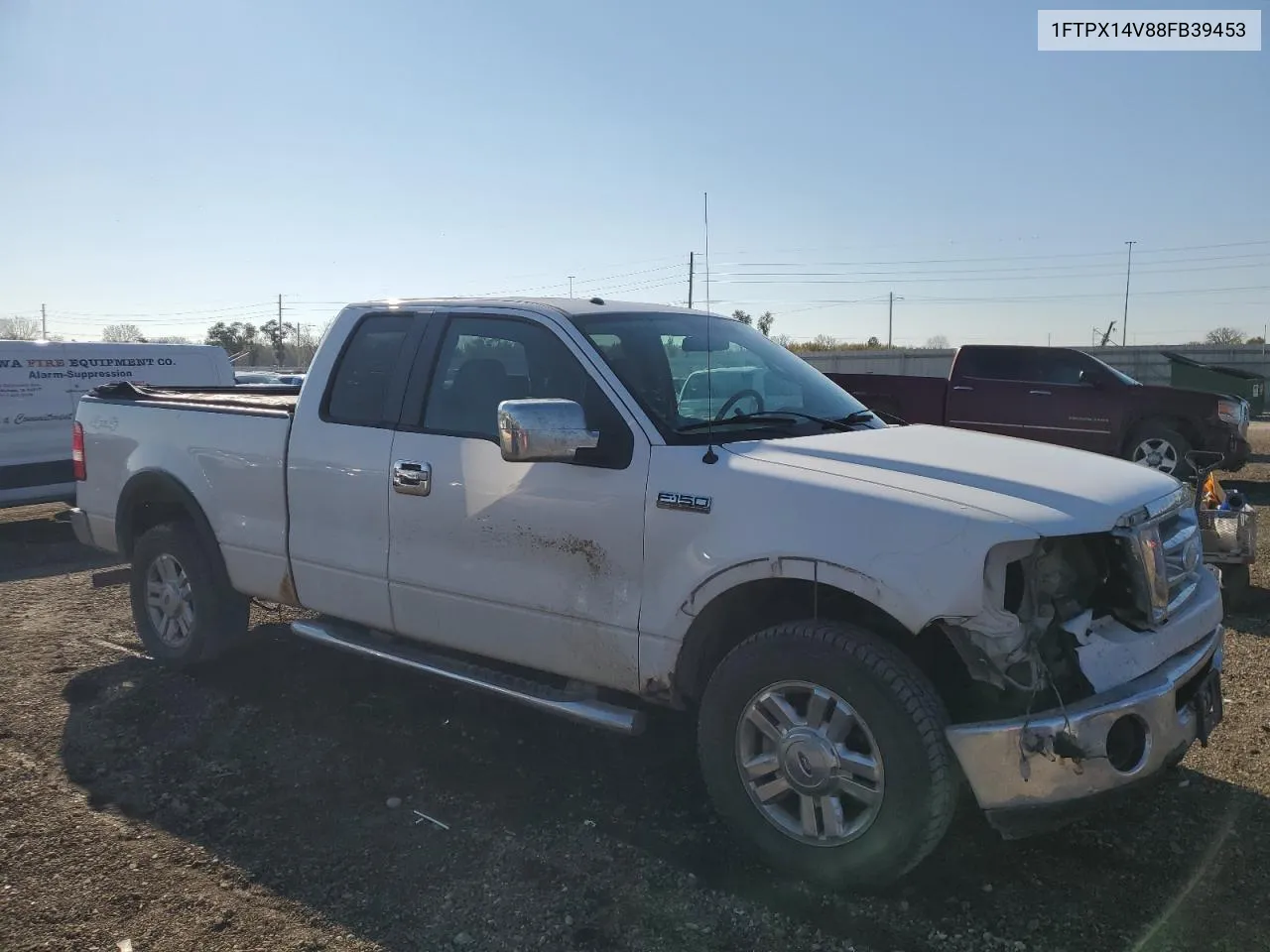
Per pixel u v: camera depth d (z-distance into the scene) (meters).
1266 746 4.30
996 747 2.93
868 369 38.41
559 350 3.98
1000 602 2.96
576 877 3.35
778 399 4.18
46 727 4.66
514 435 3.38
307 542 4.69
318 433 4.62
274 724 4.70
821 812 3.21
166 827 3.71
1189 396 12.25
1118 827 3.63
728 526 3.35
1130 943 2.95
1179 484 3.68
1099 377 12.77
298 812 3.82
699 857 3.47
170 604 5.46
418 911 3.15
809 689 3.20
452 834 3.64
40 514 11.91
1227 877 3.30
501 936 3.02
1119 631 3.14
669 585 3.50
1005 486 3.18
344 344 4.70
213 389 6.79
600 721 3.69
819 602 3.41
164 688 5.19
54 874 3.37
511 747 4.43
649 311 4.42
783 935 3.01
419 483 4.19
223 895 3.24
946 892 3.24
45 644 6.03
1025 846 3.51
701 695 3.62
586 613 3.73
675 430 3.67
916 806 3.00
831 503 3.18
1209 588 3.65
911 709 3.00
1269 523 9.92
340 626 4.80
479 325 4.28
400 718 4.77
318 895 3.25
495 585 3.98
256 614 6.54
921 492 3.13
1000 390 13.10
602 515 3.67
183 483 5.25
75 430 5.97
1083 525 3.02
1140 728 3.01
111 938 3.02
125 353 11.09
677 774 4.15
